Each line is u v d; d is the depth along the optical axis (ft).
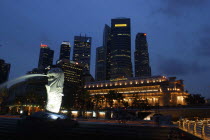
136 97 431.84
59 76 122.11
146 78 554.05
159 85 514.68
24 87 403.54
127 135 63.41
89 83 643.04
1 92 344.08
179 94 478.18
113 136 62.18
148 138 59.88
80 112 327.47
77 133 65.62
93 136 62.49
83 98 393.29
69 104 447.01
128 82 576.61
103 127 74.59
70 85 472.44
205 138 51.29
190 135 57.67
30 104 347.77
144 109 350.02
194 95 432.25
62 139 59.52
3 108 357.61
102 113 313.94
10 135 62.75
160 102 489.67
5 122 83.25
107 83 610.65
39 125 67.82
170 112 324.60
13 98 386.32
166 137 60.49
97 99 430.20
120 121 119.55
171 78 524.52
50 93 119.24
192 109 306.14
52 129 66.28
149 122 144.46
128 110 357.82
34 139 59.06
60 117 87.15
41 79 428.15
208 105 301.43
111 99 420.36
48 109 117.19
